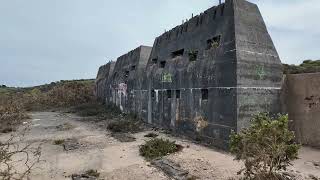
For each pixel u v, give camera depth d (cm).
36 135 1648
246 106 1170
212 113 1306
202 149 1223
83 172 948
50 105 3803
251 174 820
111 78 3262
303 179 830
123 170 963
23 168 986
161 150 1156
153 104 1961
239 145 757
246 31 1238
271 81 1270
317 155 1065
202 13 1491
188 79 1519
